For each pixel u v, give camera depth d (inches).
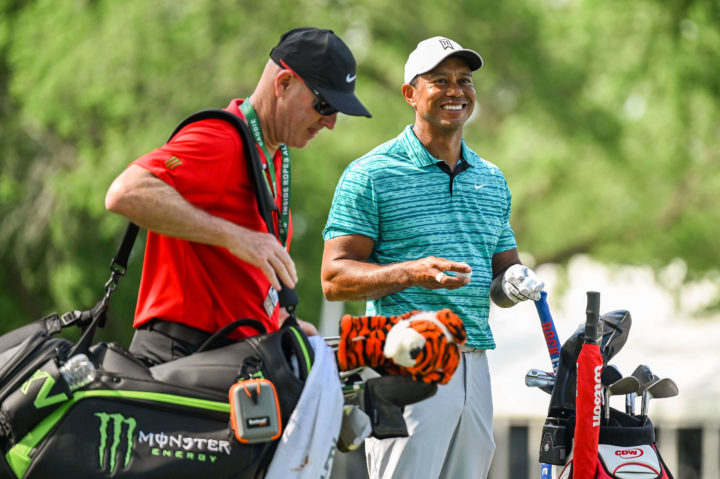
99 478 351.9
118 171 1974.7
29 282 2106.3
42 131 2150.6
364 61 2524.6
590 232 3048.7
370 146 2469.2
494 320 1899.6
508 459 1256.8
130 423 358.0
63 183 1993.1
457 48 528.1
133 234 386.6
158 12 2064.5
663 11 2448.3
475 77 2561.5
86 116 2055.9
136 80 2031.3
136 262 2017.7
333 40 405.7
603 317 508.7
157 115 2058.3
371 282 488.7
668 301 2908.5
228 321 402.3
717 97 2460.6
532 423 1255.5
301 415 371.2
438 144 535.2
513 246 565.6
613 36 2549.2
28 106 1983.3
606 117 2635.3
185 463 357.4
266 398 363.3
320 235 2212.1
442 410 513.7
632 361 1514.5
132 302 2021.4
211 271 401.1
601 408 482.6
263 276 414.0
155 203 373.1
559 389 486.3
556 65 2576.3
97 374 361.7
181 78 2078.0
